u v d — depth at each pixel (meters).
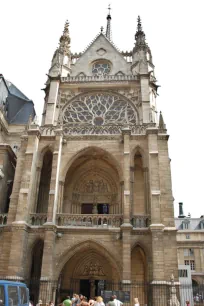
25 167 30.33
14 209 29.23
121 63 43.91
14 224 27.11
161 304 23.58
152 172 29.34
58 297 28.45
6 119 43.25
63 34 46.88
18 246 26.20
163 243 26.19
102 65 44.44
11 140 42.91
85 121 38.34
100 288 29.34
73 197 34.47
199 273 63.91
